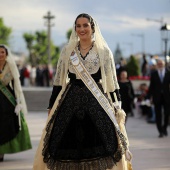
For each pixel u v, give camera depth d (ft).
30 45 293.64
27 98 78.59
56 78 20.04
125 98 40.04
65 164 18.98
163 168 27.99
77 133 19.04
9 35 259.80
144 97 67.72
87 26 19.56
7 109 30.22
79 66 19.45
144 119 62.64
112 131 19.24
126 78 40.68
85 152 18.97
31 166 28.71
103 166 18.85
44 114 68.13
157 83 43.70
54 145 19.19
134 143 38.70
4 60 30.35
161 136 43.04
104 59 19.63
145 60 98.89
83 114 19.16
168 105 43.62
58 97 19.79
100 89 19.63
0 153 30.09
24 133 30.83
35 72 132.87
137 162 29.86
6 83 30.48
